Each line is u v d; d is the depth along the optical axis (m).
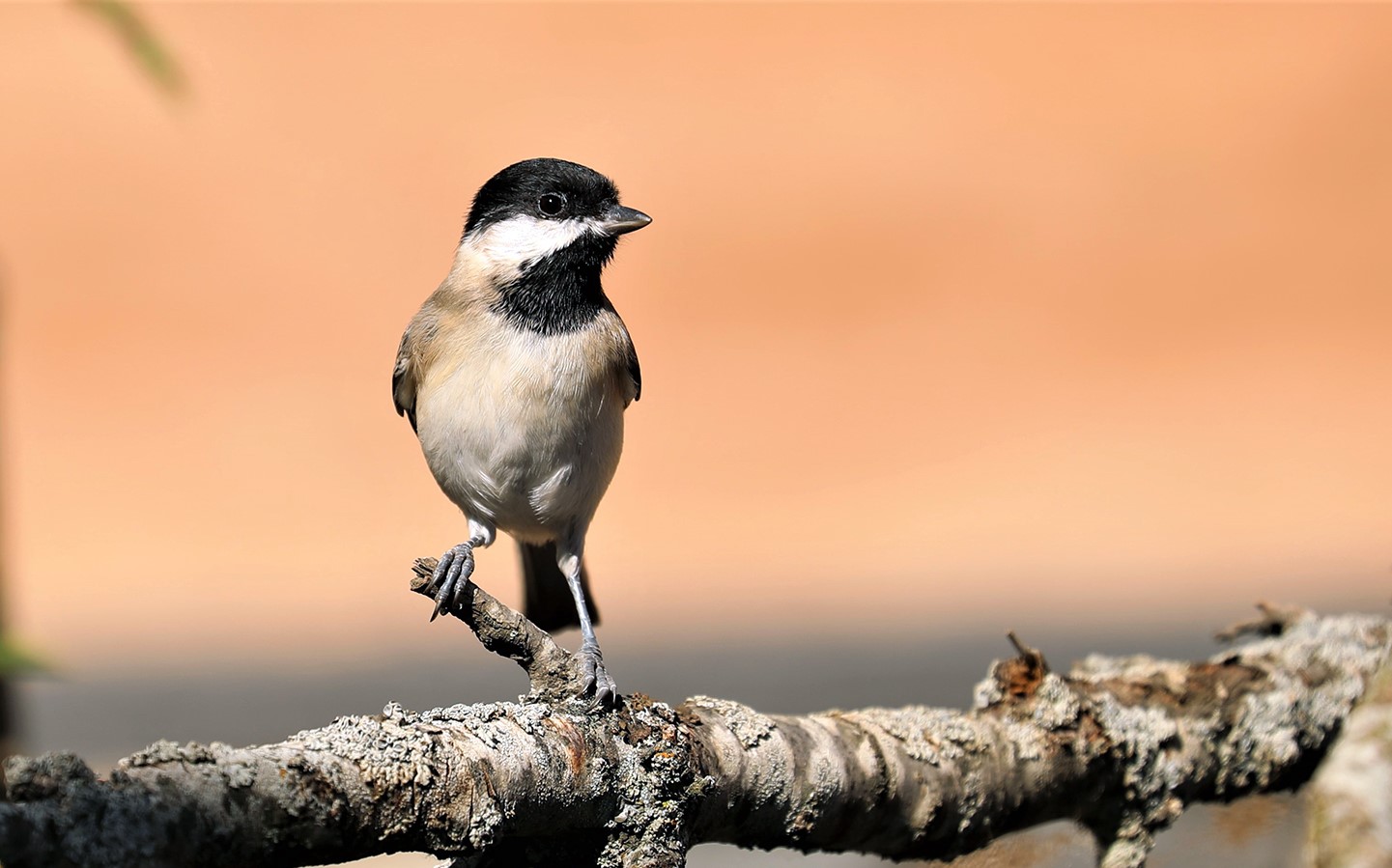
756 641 15.41
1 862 3.78
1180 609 16.06
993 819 6.86
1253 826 8.70
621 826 5.59
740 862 9.51
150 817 4.09
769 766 6.17
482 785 5.03
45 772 4.03
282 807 4.45
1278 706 7.82
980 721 7.04
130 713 12.19
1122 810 7.40
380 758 4.80
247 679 13.91
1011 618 16.11
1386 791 4.23
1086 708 7.25
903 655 13.79
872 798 6.46
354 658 15.25
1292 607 8.88
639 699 5.93
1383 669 4.65
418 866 8.02
